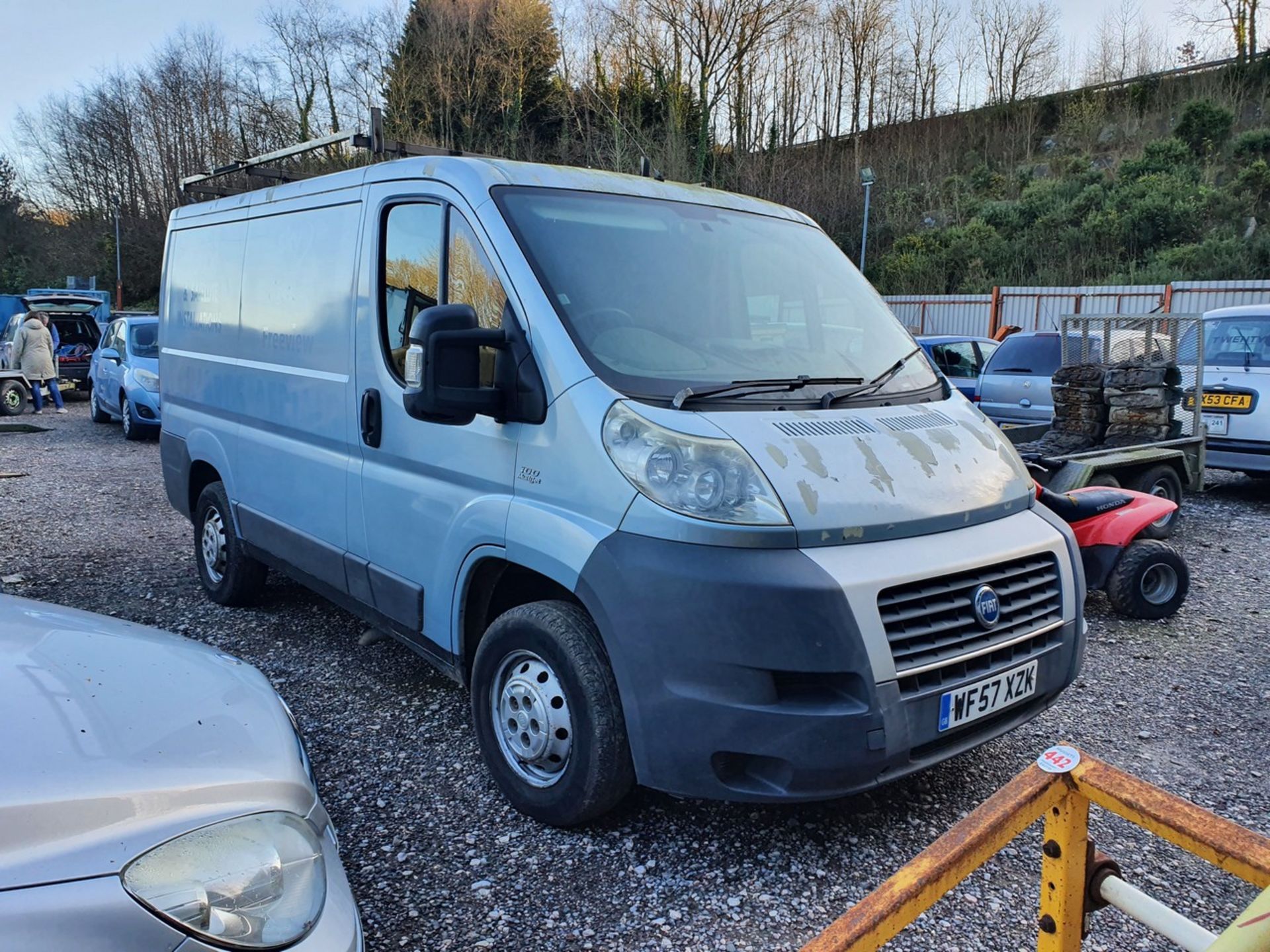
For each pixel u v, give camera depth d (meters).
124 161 51.94
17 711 1.98
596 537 2.81
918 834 3.15
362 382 3.90
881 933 1.53
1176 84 36.41
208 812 1.85
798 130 39.66
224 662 2.69
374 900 2.78
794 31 35.22
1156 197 26.39
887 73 41.59
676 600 2.63
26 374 16.58
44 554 6.78
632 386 2.93
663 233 3.60
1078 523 5.54
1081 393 8.02
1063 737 3.96
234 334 5.06
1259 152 28.44
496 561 3.29
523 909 2.74
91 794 1.74
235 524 5.20
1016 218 30.31
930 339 13.79
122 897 1.60
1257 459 8.77
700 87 33.00
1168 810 1.62
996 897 2.81
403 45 34.47
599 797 2.95
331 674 4.56
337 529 4.17
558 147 32.12
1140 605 5.46
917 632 2.72
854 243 33.22
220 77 50.72
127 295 50.69
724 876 2.90
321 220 4.27
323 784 3.48
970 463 3.19
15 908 1.51
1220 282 18.55
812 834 3.14
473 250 3.35
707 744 2.64
